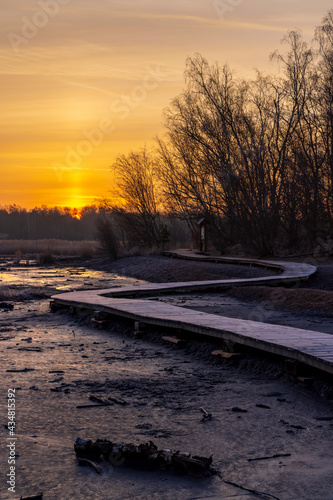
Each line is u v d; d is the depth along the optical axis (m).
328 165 37.28
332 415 7.14
